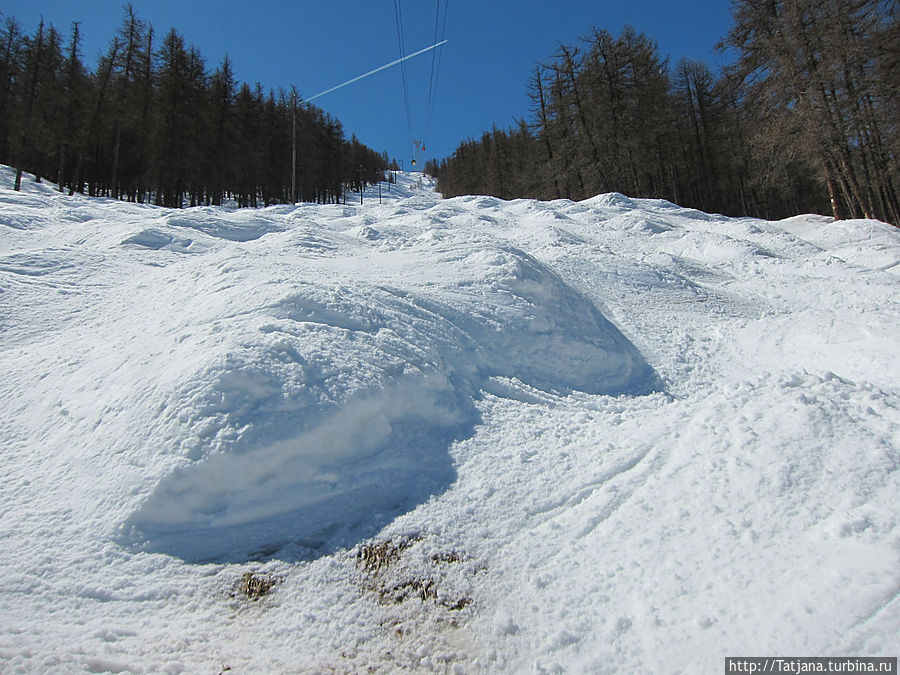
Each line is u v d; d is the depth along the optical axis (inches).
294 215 645.3
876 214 902.4
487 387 178.7
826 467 106.0
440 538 112.3
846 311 296.2
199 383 128.8
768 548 90.9
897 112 653.3
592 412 174.6
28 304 224.2
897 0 621.9
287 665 83.4
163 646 86.4
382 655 85.7
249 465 116.7
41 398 159.2
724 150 1266.0
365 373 142.3
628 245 571.8
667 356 245.8
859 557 82.3
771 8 749.9
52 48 1159.0
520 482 130.0
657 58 1224.2
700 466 121.0
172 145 1152.2
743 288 392.5
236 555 108.0
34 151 1108.5
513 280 237.3
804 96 684.7
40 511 115.6
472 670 82.2
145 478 115.9
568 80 1261.1
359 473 127.0
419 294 216.1
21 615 90.4
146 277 255.6
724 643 75.5
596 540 107.1
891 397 136.6
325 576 103.3
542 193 1432.1
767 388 150.5
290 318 159.0
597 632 85.2
